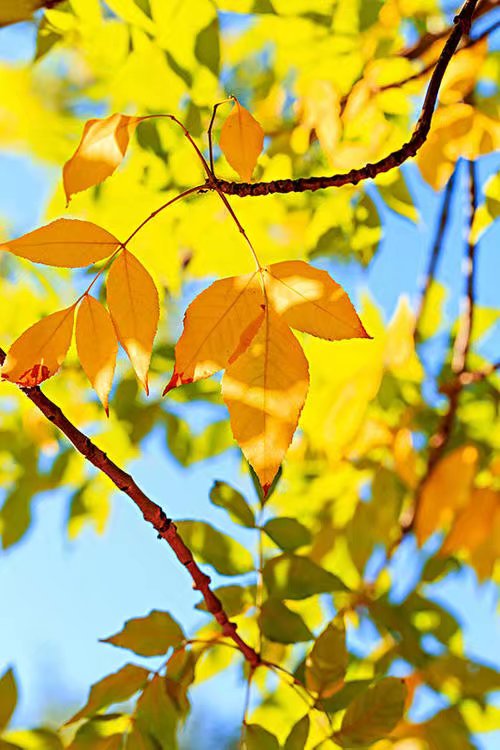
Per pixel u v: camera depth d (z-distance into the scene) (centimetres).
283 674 88
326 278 72
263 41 102
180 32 98
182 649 87
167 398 114
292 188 77
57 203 103
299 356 71
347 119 101
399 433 110
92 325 74
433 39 100
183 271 107
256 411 71
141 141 102
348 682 88
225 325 72
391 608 105
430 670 102
